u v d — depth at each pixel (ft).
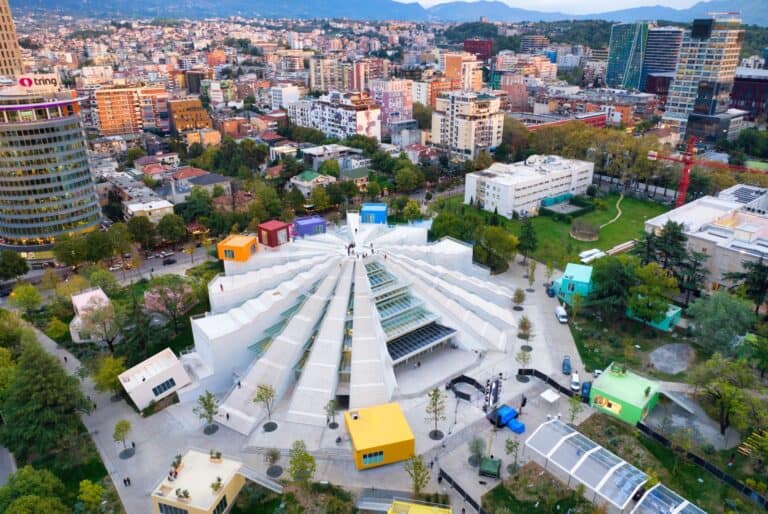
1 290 486.79
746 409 272.31
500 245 497.87
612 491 237.66
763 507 242.78
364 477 262.47
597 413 305.94
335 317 337.11
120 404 320.91
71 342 392.88
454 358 355.56
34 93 522.06
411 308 361.92
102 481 262.88
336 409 307.37
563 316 404.57
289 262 394.73
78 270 513.04
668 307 383.04
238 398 310.86
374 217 508.94
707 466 264.11
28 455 281.74
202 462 254.47
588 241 567.18
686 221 482.28
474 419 301.84
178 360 332.39
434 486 256.52
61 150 530.27
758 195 564.30
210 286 378.53
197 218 604.49
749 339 345.31
